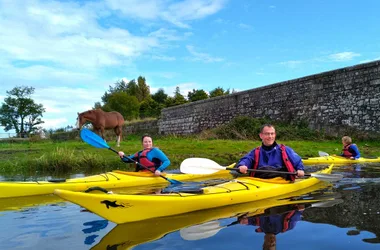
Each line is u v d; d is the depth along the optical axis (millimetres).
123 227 3582
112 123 14672
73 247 2998
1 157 11172
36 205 4961
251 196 4715
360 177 6902
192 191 4457
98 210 3641
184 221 3740
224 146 13930
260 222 3617
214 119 24875
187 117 27391
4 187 5605
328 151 13031
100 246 2998
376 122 15438
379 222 3471
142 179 6746
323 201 4551
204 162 5605
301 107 18922
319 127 17859
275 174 5375
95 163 9859
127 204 3775
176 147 13625
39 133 27609
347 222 3502
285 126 19141
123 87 62406
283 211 4051
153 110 46812
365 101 15883
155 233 3334
